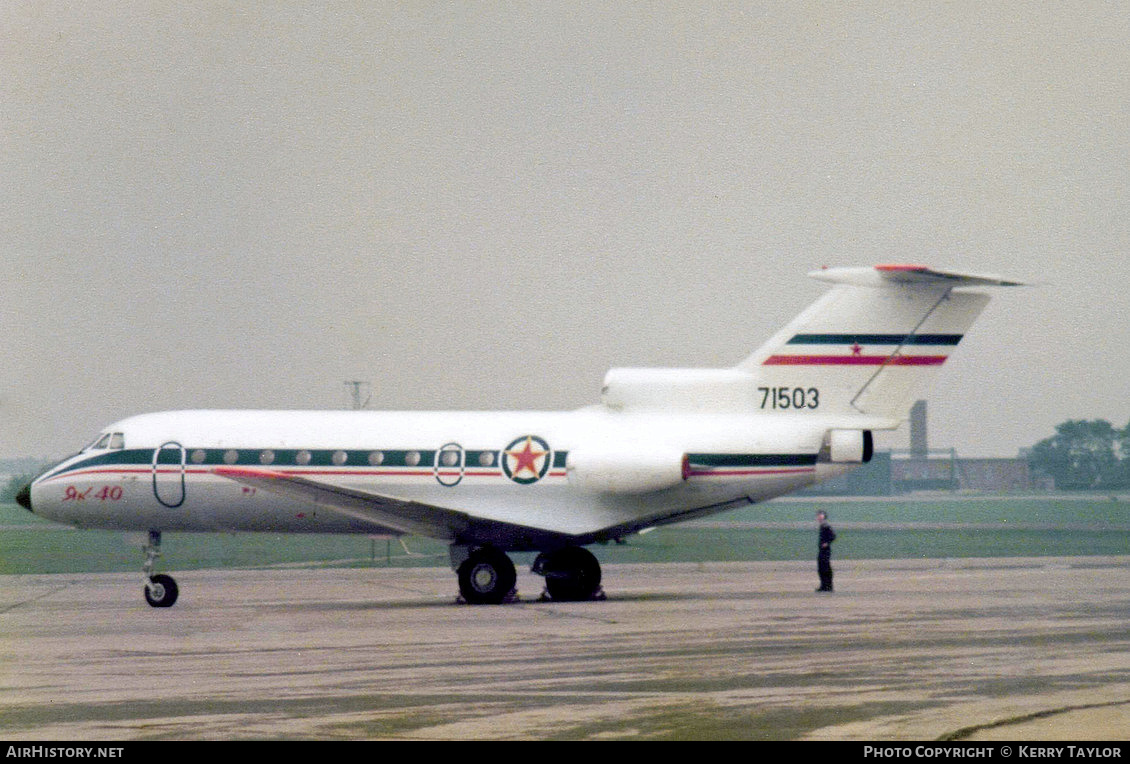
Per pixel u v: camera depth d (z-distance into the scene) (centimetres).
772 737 4344
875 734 4381
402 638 7156
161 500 10044
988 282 8975
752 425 9519
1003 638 6925
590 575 9762
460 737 4391
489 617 8331
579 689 5331
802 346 9531
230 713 4866
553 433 9681
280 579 12838
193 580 12744
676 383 9688
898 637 6988
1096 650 6444
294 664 6138
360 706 4981
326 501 9344
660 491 9494
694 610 8681
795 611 8544
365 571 14088
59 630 7819
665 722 4616
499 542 9706
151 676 5803
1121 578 11912
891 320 9419
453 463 9712
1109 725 4497
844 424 9438
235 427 10075
